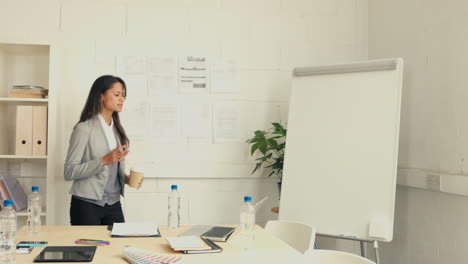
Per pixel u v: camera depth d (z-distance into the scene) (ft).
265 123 12.69
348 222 9.84
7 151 11.71
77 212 9.78
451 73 9.16
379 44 12.34
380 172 9.68
